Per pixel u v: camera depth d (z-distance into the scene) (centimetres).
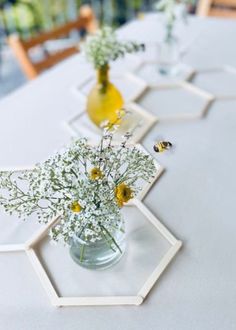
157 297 46
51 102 84
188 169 64
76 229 41
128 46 68
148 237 53
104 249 47
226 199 58
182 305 45
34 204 42
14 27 193
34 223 55
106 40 68
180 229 54
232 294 46
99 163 41
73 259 50
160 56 97
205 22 122
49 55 108
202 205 58
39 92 88
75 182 40
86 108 73
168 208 57
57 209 40
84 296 46
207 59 100
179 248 51
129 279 48
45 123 77
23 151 69
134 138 66
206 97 84
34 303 46
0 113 81
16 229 55
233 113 78
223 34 114
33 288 47
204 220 55
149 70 95
